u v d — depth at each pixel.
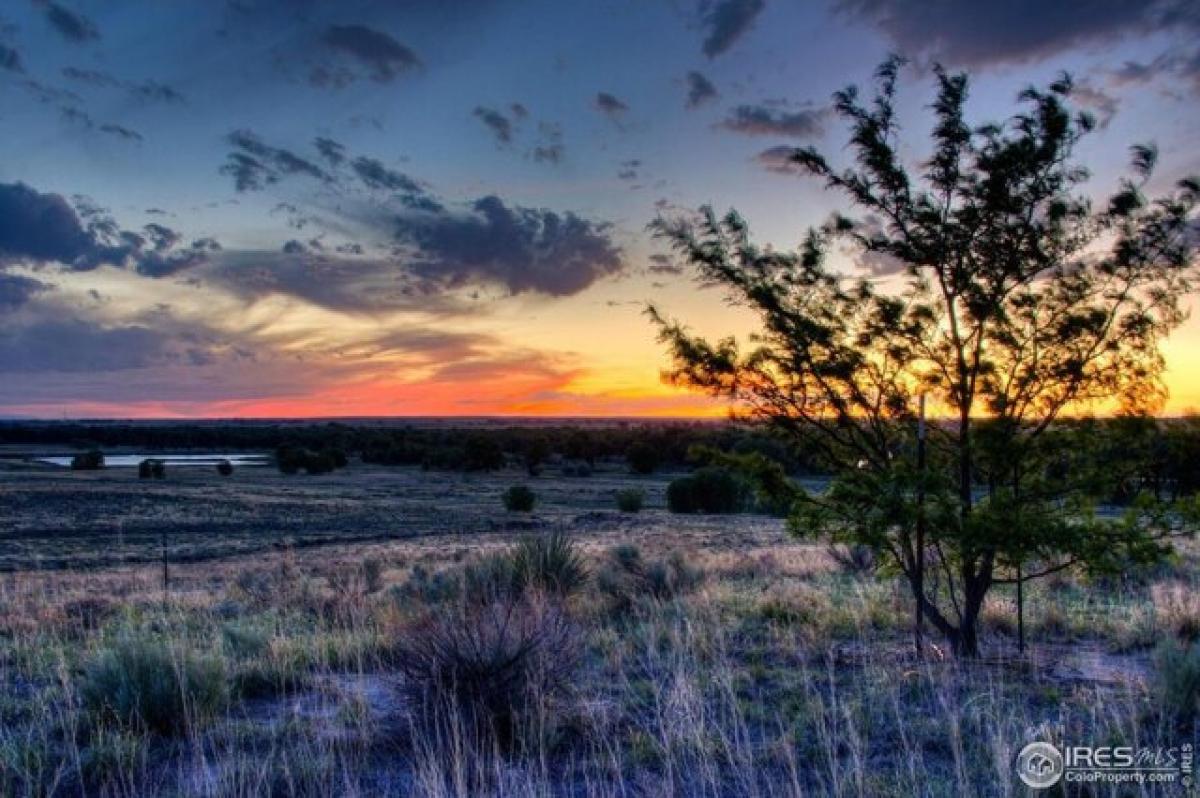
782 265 8.17
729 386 8.23
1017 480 7.79
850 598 11.09
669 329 8.33
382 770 5.23
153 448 199.38
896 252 7.89
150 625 10.75
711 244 8.11
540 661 6.06
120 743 5.49
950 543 7.67
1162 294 7.37
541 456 102.31
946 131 7.65
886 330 7.91
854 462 8.36
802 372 8.08
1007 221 7.60
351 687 7.22
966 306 7.68
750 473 8.41
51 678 7.57
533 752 5.43
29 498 54.78
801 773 5.05
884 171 7.72
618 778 4.92
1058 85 7.34
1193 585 11.60
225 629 9.70
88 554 29.73
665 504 57.91
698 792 4.76
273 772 5.08
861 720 5.85
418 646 6.25
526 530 38.38
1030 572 12.69
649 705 6.45
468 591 10.59
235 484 77.38
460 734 5.52
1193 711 5.81
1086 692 6.36
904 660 7.82
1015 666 7.40
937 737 5.53
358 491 69.75
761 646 8.54
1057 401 7.62
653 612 10.24
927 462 8.29
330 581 16.38
